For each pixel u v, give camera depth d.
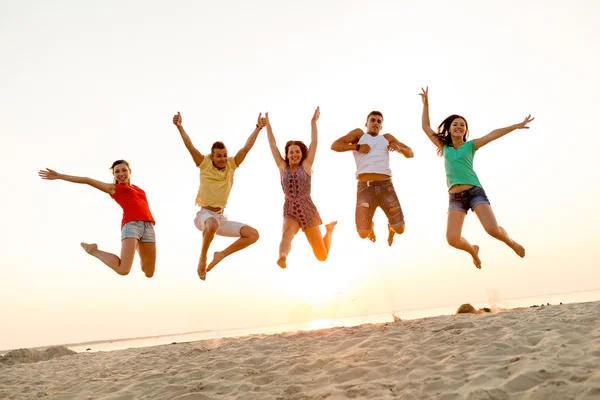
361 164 6.34
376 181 6.28
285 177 6.04
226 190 5.98
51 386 5.48
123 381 4.96
